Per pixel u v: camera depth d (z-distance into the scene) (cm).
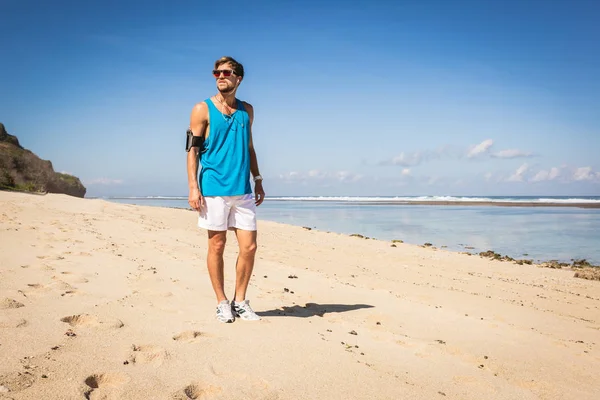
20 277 439
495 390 281
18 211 1076
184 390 224
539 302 709
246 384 240
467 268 1013
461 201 6034
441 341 381
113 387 221
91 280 461
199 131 347
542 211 3484
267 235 1318
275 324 360
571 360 373
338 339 344
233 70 343
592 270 989
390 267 962
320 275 696
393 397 247
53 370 226
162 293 433
